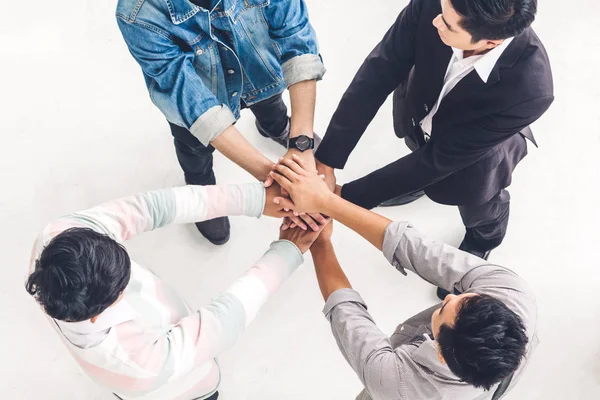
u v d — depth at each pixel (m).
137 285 1.19
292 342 2.02
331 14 2.49
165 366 1.07
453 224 2.20
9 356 1.96
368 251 2.15
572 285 2.11
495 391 1.10
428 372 1.05
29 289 0.95
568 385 1.97
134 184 2.19
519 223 2.20
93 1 2.44
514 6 0.99
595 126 2.34
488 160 1.52
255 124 2.29
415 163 1.50
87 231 0.96
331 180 1.64
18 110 2.27
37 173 2.18
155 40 1.25
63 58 2.36
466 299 0.97
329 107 2.35
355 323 1.21
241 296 1.20
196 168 1.87
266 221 2.18
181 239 2.13
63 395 1.92
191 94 1.35
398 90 1.69
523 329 0.96
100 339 1.00
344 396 1.96
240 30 1.38
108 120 2.27
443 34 1.13
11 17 2.40
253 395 1.96
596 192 2.24
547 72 1.23
